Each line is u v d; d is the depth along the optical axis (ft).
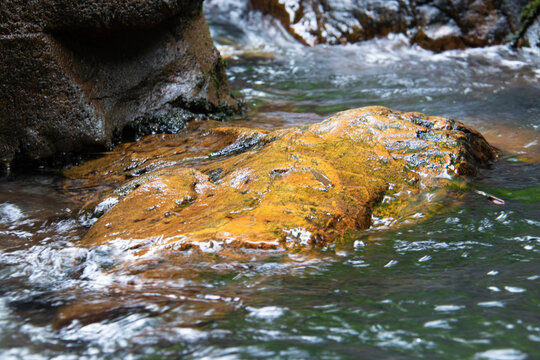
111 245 10.07
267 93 23.54
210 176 12.84
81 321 7.88
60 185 14.30
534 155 15.01
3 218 12.29
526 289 8.20
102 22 15.56
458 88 23.49
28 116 15.39
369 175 12.08
